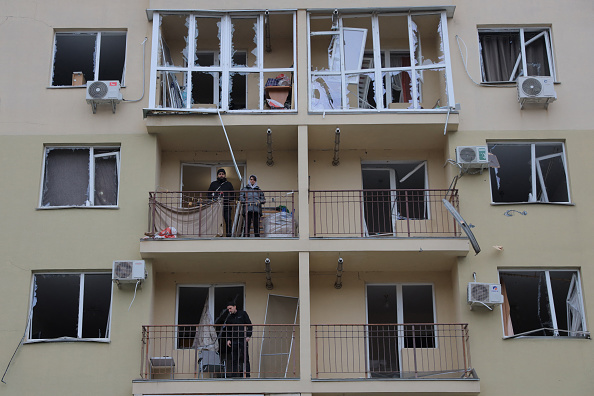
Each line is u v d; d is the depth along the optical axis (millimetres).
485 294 18844
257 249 19078
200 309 20234
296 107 20406
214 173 21516
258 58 21000
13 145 20297
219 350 18906
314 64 21156
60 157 20531
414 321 20203
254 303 20125
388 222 21188
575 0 21703
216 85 21234
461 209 19922
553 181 20422
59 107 20672
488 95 20891
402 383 17984
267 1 21109
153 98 20422
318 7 21047
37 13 21453
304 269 18953
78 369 18562
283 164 21328
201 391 17938
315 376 19391
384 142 21016
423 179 21391
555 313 19328
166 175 21047
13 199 19797
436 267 20125
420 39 21672
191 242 19109
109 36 21547
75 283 19406
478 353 18750
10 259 19344
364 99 20859
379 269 20219
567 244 19578
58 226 19625
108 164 20547
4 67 20938
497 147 20703
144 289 19203
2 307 18984
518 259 19469
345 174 21188
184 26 21422
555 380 18516
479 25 21484
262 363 19547
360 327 19891
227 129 20391
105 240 19562
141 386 17953
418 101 20797
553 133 20547
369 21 21281
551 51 21484
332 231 20656
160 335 19609
